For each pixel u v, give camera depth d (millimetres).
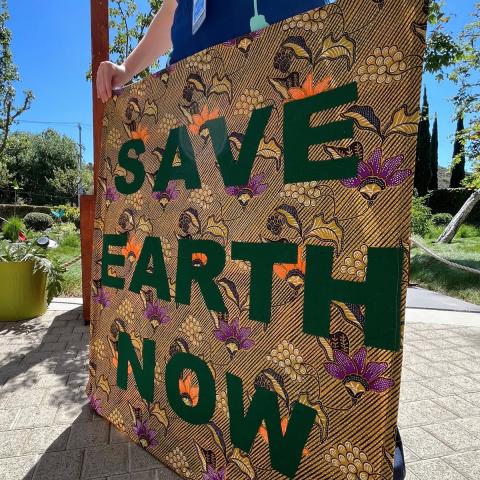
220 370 1410
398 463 1239
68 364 2768
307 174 1176
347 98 1089
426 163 28547
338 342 1112
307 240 1179
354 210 1083
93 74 3449
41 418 2031
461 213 11352
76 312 4078
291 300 1216
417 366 2855
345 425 1101
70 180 36969
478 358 3021
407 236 1000
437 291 6016
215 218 1434
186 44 1612
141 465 1656
